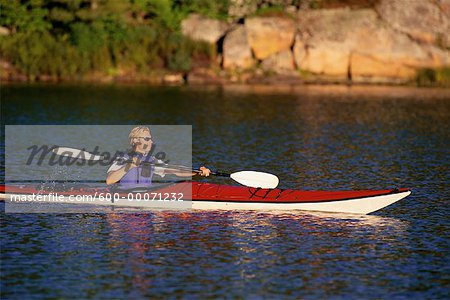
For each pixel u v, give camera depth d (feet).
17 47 586.45
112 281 143.23
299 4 626.23
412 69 609.01
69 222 180.24
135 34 604.49
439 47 615.98
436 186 224.94
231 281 144.05
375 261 156.15
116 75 588.50
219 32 618.44
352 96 497.87
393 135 331.36
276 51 607.78
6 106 407.85
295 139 314.76
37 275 145.69
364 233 175.11
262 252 160.66
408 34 615.57
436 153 285.23
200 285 141.79
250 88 542.16
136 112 393.91
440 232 176.65
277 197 193.98
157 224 179.73
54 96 461.37
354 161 265.54
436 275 148.56
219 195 193.67
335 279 145.89
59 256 156.46
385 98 490.08
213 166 253.65
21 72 580.71
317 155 276.82
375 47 608.19
